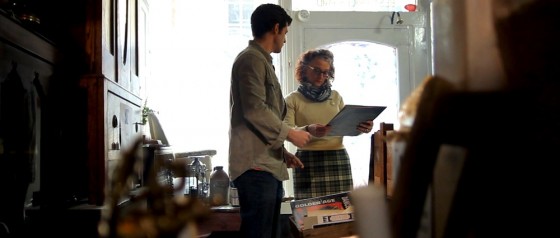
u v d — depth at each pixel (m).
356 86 3.04
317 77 2.24
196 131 2.97
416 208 0.46
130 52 2.13
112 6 1.80
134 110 2.16
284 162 1.70
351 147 2.94
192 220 0.46
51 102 1.44
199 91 2.98
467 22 0.46
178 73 2.97
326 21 3.02
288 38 2.98
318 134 1.88
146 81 2.74
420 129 0.48
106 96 1.64
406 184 0.48
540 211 0.43
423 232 0.46
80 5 1.64
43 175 1.37
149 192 0.46
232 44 3.00
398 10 3.08
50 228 1.41
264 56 1.67
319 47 3.01
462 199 0.45
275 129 1.56
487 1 0.46
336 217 1.29
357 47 3.06
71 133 1.59
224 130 2.98
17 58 1.18
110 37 1.78
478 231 0.44
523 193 0.43
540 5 0.44
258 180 1.58
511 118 0.44
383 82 3.06
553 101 0.43
